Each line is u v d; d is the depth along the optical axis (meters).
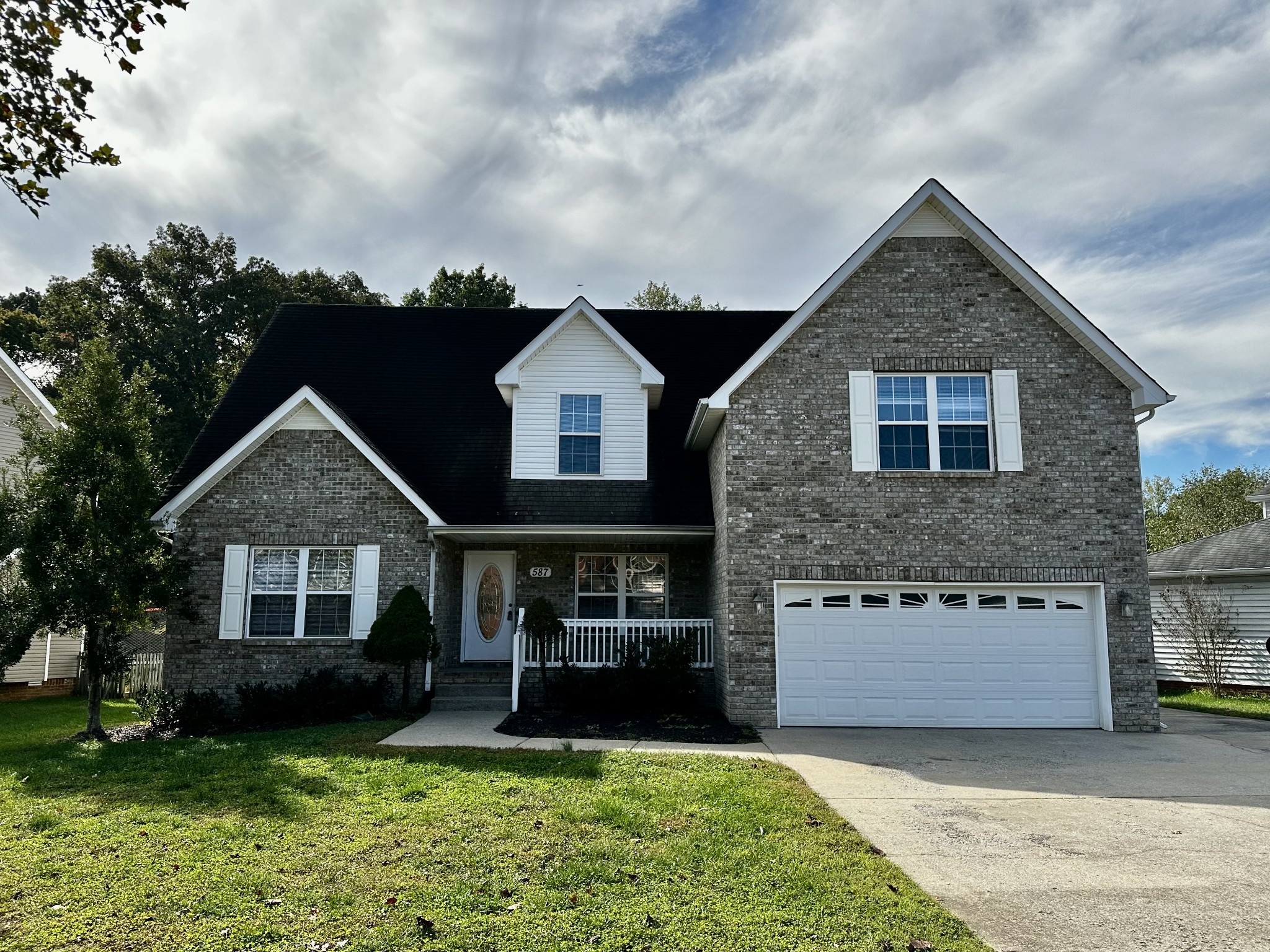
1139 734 12.75
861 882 5.75
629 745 11.26
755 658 13.30
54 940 4.77
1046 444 13.66
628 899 5.40
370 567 14.68
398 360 18.98
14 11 4.24
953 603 13.50
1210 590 20.67
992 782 9.29
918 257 14.18
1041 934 5.01
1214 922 5.21
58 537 12.14
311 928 4.94
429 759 9.80
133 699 16.23
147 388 13.88
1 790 8.57
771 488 13.66
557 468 16.34
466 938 4.80
